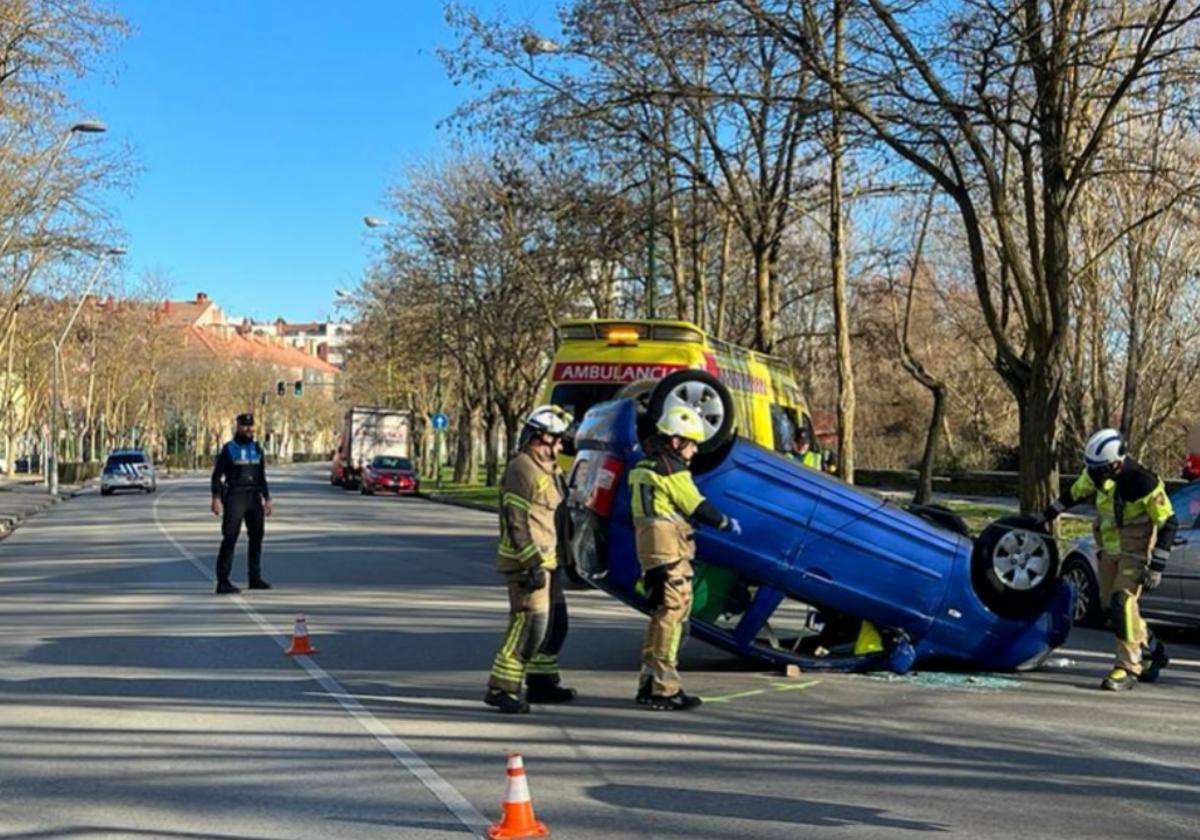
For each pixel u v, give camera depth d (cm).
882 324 3706
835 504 948
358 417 5759
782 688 924
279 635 1161
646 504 837
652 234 2753
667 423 838
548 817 586
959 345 4850
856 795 630
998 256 2714
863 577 955
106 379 7812
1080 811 607
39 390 7256
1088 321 3212
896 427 5578
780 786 646
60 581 1681
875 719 819
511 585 823
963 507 3409
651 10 2045
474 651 1073
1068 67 1709
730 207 2728
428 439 7644
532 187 3309
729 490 927
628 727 785
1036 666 1006
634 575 910
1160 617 1245
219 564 1513
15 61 2938
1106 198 2873
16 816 588
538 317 4059
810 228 3781
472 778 658
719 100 2197
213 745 730
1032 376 1848
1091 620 1323
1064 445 3488
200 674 959
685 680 953
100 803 610
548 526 826
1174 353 3195
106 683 921
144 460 5366
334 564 1928
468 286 4241
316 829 568
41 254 3753
